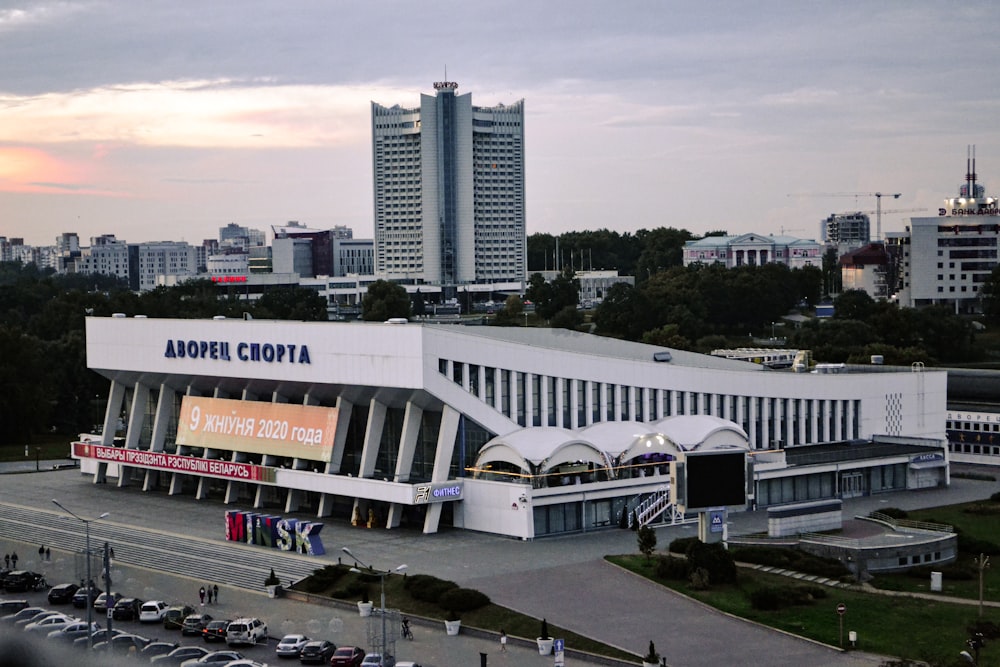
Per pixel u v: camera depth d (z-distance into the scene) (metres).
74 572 146.12
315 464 175.38
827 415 197.12
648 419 177.88
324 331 168.62
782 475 173.00
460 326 183.50
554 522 155.75
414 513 165.00
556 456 155.62
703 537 138.00
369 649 112.94
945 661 102.69
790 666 103.62
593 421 172.25
